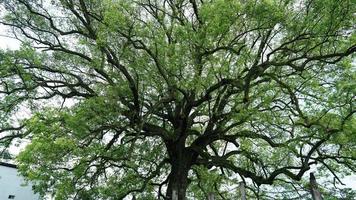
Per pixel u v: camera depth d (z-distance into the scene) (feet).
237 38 49.80
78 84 61.21
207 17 42.86
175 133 60.29
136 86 52.29
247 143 66.39
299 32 50.47
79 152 46.26
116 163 59.67
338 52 52.19
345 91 50.85
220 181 71.10
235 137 60.59
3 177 90.63
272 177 55.57
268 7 43.16
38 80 62.03
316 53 54.80
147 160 66.13
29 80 59.36
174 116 62.54
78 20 63.67
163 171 73.56
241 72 52.29
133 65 51.90
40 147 41.32
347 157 55.67
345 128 49.62
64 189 45.93
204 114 60.75
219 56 51.24
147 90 56.80
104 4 51.31
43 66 61.87
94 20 61.46
